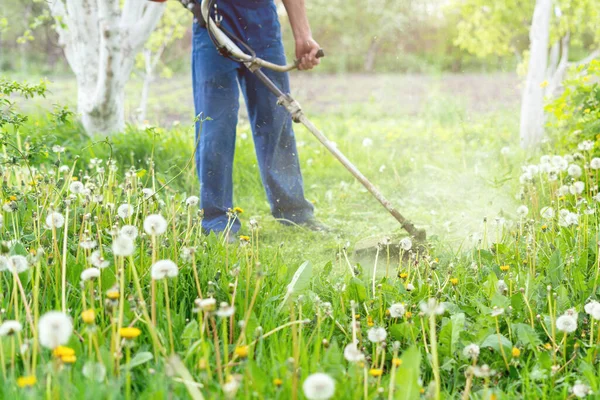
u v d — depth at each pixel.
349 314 2.78
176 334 2.45
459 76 19.95
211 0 3.99
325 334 2.53
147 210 3.53
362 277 3.14
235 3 4.30
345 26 25.73
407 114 12.90
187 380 1.89
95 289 2.62
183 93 16.92
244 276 2.95
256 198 5.59
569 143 5.19
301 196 4.66
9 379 1.97
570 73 7.22
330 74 23.89
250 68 4.12
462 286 3.03
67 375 1.87
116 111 6.82
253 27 4.35
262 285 2.81
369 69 25.23
